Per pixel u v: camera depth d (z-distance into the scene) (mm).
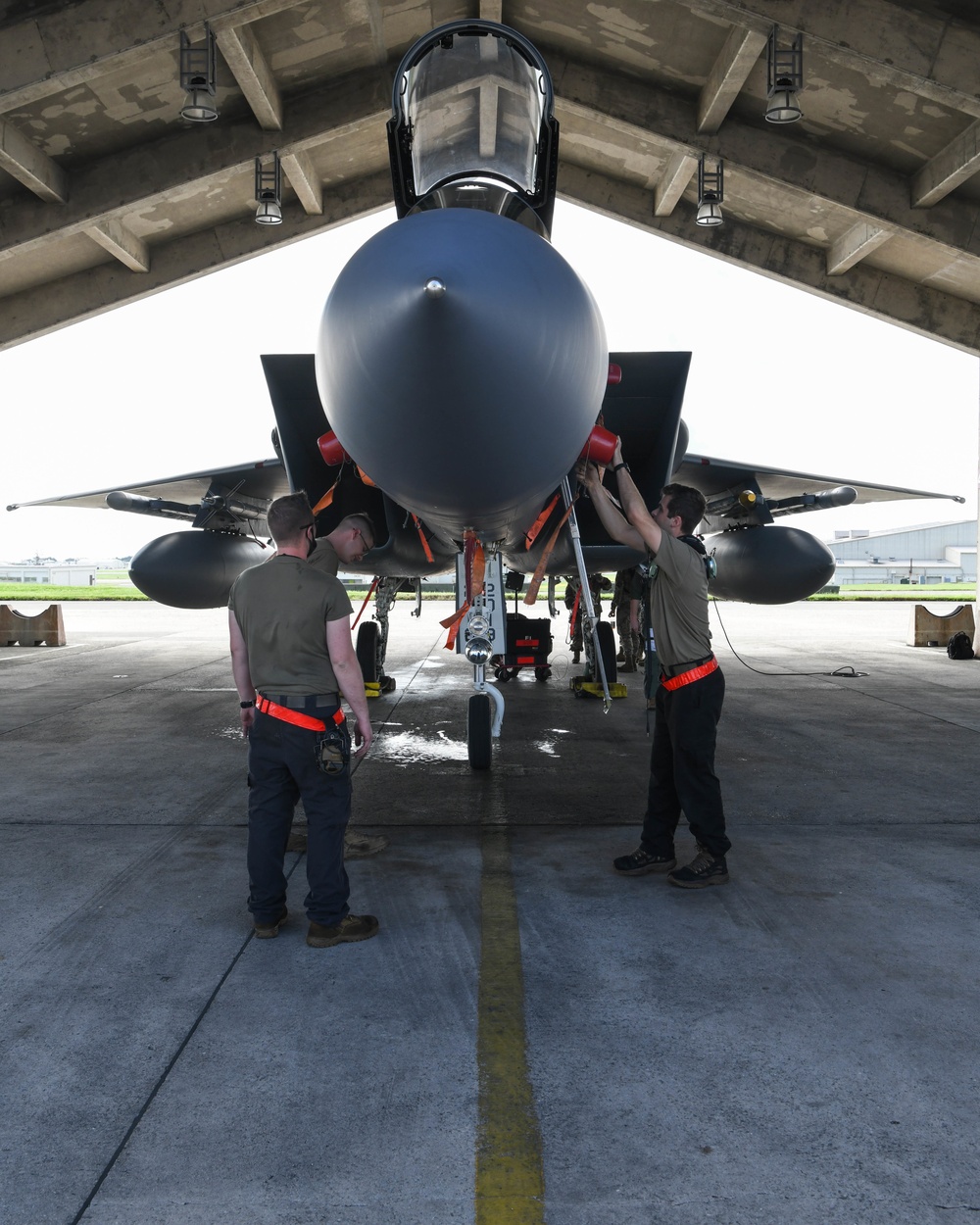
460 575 5309
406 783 5984
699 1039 2662
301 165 11328
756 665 13367
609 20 9508
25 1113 2293
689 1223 1894
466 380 2742
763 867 4250
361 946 3340
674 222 12383
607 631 9930
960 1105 2330
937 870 4219
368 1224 1891
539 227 5086
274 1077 2459
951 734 7844
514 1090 2395
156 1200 1968
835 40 7887
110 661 14062
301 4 9031
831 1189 2002
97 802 5512
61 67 8016
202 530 9398
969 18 7809
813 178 10211
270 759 3285
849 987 3006
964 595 46000
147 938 3416
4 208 10320
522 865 4273
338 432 3328
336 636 3246
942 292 12094
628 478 3896
